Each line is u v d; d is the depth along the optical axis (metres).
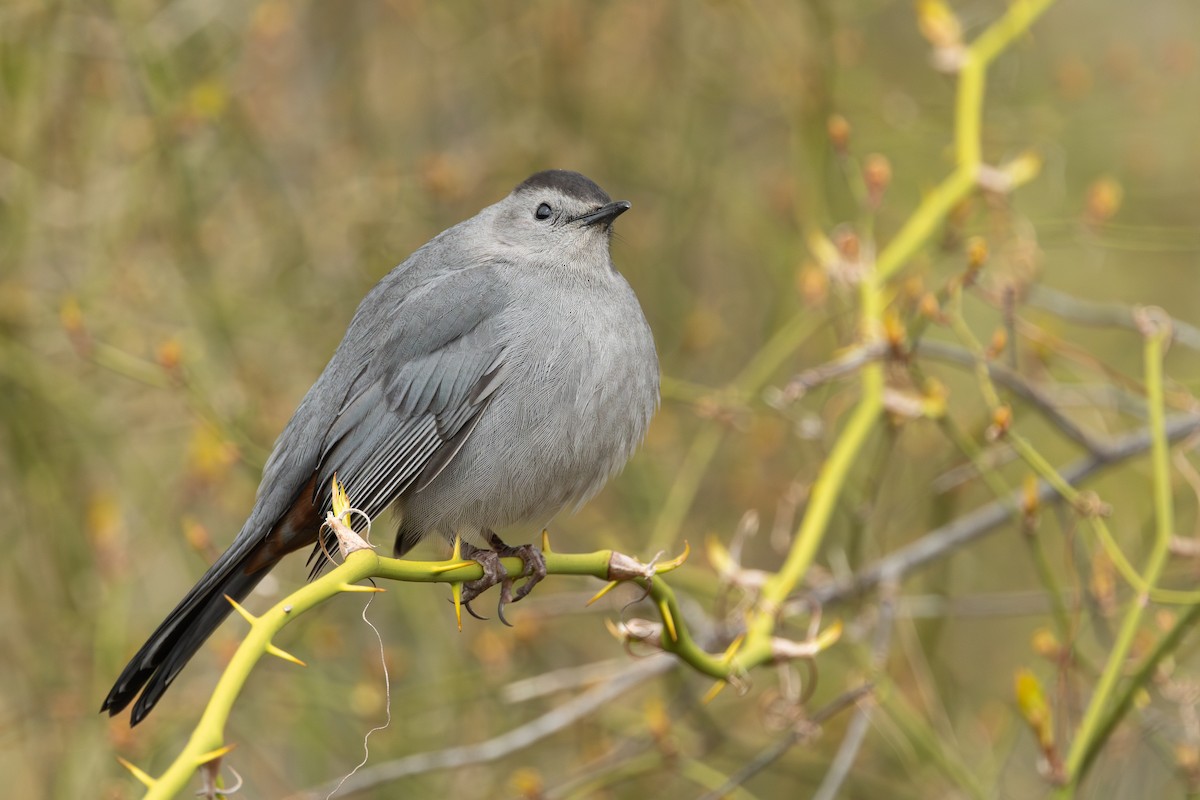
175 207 12.05
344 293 12.16
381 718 10.35
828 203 12.38
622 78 13.16
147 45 11.59
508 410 7.62
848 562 9.78
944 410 8.10
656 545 9.72
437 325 7.80
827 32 12.05
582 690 10.84
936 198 9.00
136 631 10.98
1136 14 14.60
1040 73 14.02
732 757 10.59
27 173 11.65
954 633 12.33
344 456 7.83
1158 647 6.89
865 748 11.19
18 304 11.57
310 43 13.03
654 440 12.23
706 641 8.95
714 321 12.39
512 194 8.30
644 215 13.02
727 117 13.29
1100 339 13.52
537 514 7.88
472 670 11.06
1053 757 6.67
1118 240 10.48
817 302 9.80
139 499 11.77
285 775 11.67
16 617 11.48
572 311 7.74
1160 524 7.25
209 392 11.42
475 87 13.28
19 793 11.57
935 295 10.15
